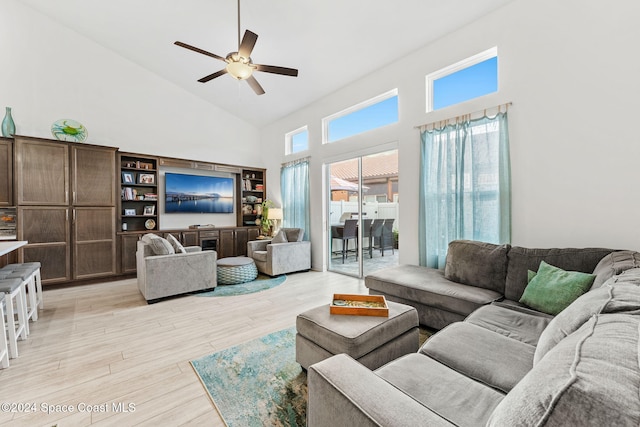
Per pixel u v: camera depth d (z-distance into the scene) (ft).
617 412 1.44
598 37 7.57
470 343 4.73
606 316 2.71
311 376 3.28
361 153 14.26
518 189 9.05
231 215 20.61
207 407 5.26
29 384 5.93
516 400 1.90
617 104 7.32
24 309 8.05
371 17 10.31
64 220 13.16
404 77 12.26
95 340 7.90
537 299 6.53
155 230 16.35
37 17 13.51
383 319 5.86
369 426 2.49
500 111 9.37
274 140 20.74
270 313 9.97
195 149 18.69
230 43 13.26
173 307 10.57
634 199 7.13
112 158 14.52
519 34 8.96
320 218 16.76
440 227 10.91
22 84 13.19
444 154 10.83
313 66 13.64
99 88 15.21
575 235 8.03
